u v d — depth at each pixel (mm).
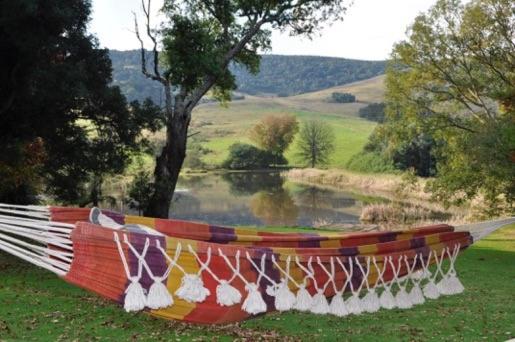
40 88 15211
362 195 43781
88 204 21234
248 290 5996
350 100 130250
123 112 18531
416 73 24641
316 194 44812
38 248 5277
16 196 19016
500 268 16734
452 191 22453
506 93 19375
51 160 18156
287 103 128250
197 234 7348
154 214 20812
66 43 16594
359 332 9016
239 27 22875
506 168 17609
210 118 107500
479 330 9383
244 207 37406
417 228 7902
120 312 9242
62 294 10430
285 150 76188
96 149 18734
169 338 8039
